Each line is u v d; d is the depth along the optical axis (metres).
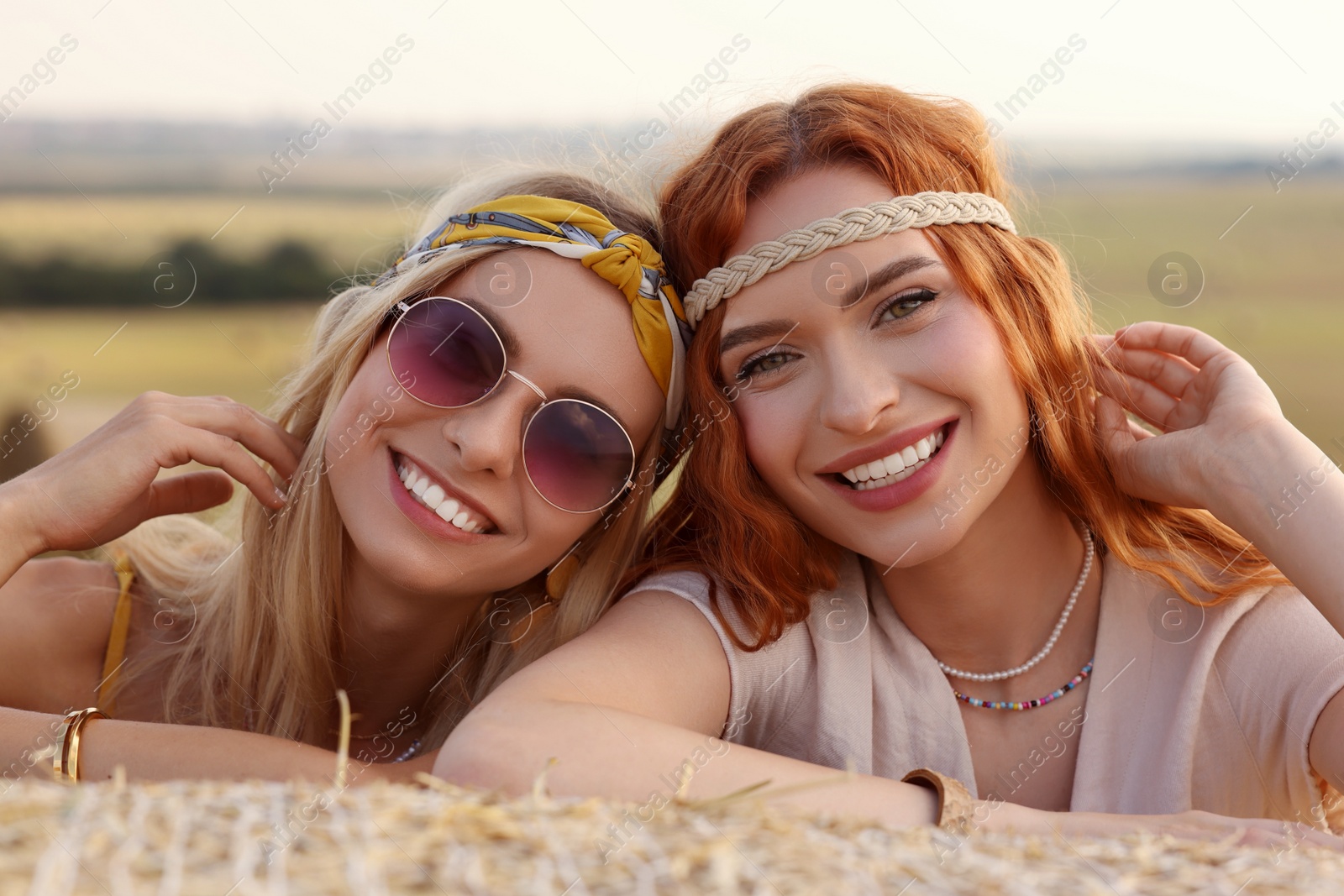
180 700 2.48
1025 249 2.25
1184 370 2.34
